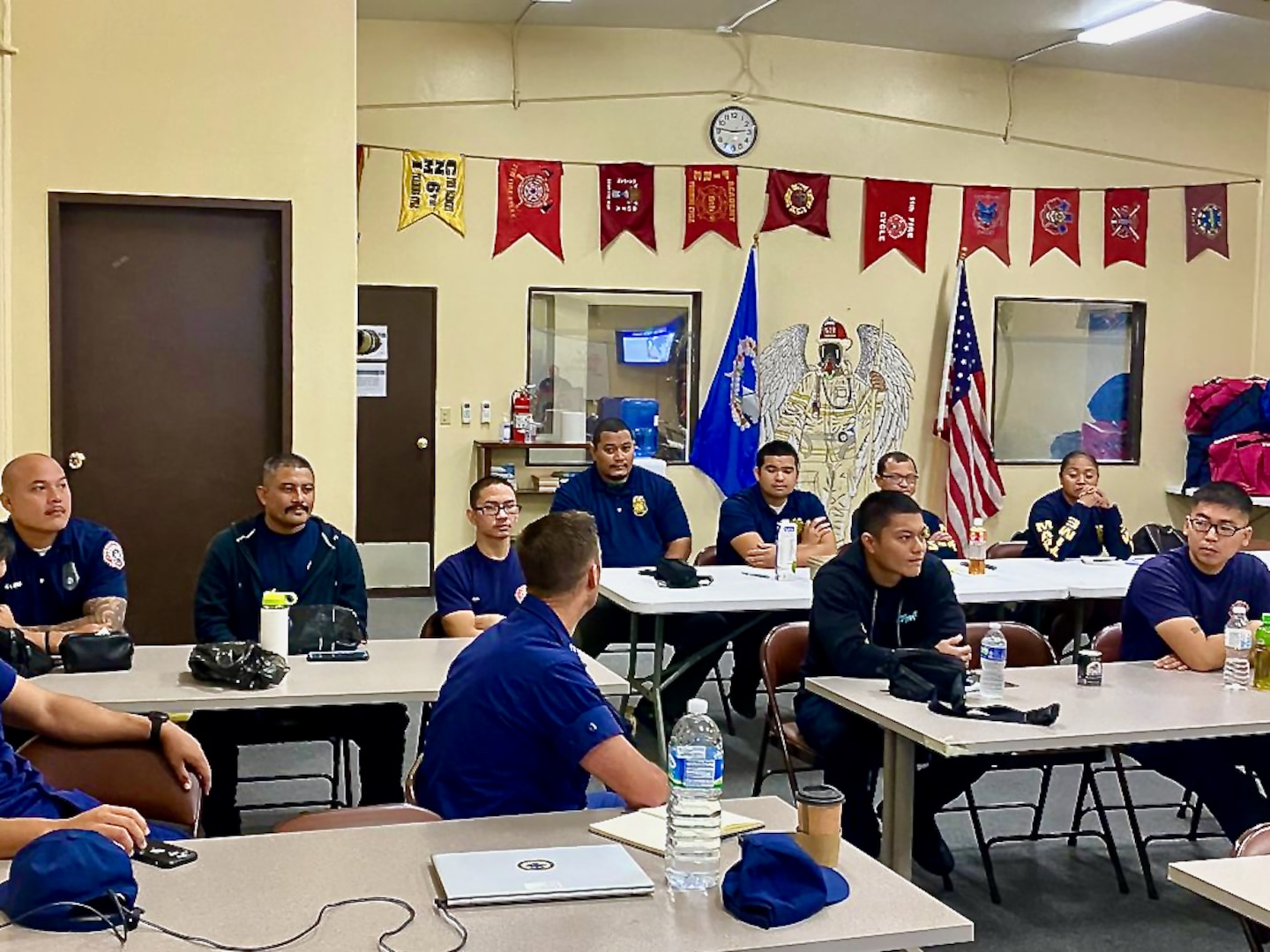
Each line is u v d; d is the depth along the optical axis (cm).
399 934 174
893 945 179
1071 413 909
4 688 245
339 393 559
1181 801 449
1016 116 871
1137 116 892
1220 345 922
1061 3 737
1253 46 806
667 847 205
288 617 359
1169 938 337
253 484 560
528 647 246
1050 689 339
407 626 719
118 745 250
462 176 792
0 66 517
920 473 880
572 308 820
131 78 532
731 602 457
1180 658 368
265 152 546
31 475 371
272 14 545
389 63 777
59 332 532
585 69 803
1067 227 885
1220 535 379
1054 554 602
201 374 552
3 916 178
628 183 814
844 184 847
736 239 832
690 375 839
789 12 773
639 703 526
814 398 855
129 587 551
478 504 429
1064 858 395
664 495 567
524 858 203
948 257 869
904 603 375
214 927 176
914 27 796
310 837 215
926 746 288
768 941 174
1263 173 920
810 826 204
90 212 535
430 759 253
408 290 793
